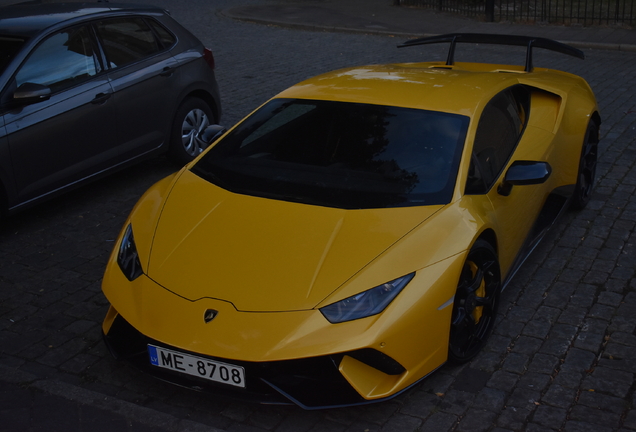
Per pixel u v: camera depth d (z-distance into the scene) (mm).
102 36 5848
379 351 2881
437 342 3133
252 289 2988
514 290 4281
